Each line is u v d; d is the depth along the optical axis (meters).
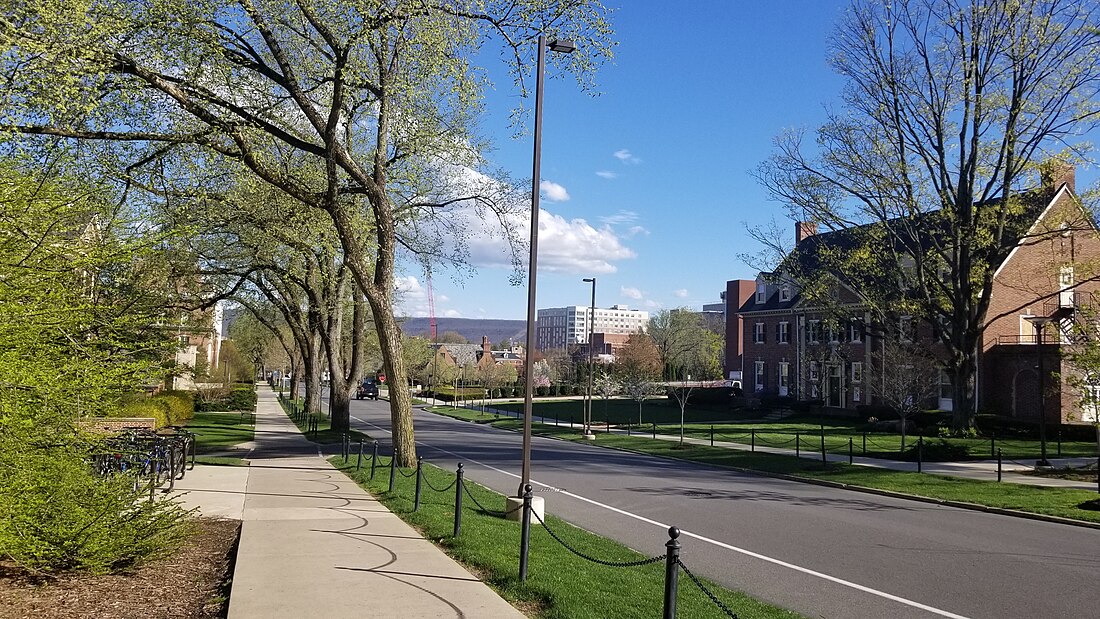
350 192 19.39
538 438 38.72
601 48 16.16
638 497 17.02
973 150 30.61
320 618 6.54
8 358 6.20
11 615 6.38
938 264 34.47
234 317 57.09
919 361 34.22
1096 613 8.01
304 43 17.06
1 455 6.26
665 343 77.38
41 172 8.49
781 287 56.09
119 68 13.53
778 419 48.00
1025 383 36.72
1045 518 14.97
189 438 19.22
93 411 7.23
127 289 10.26
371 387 88.25
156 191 15.39
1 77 11.53
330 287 30.12
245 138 15.70
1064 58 27.89
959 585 9.19
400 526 11.30
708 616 7.01
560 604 7.16
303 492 14.91
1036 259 39.38
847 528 13.42
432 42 14.93
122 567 7.95
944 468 23.86
